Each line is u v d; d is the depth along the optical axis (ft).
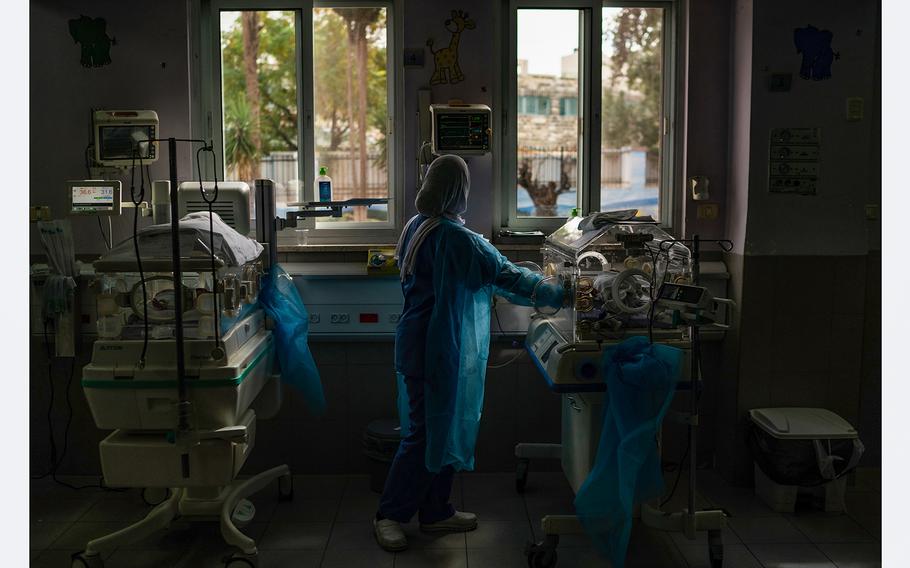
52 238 11.25
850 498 11.34
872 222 12.02
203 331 8.46
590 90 12.17
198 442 8.31
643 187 12.62
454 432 9.61
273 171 12.35
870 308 12.16
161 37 11.57
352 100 12.28
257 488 10.29
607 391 8.89
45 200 11.64
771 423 10.82
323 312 11.59
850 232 11.39
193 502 9.57
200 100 12.07
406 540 9.78
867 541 10.00
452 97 11.77
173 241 7.92
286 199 12.42
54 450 11.89
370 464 11.38
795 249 11.37
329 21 12.16
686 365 9.03
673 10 12.13
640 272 8.95
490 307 10.09
